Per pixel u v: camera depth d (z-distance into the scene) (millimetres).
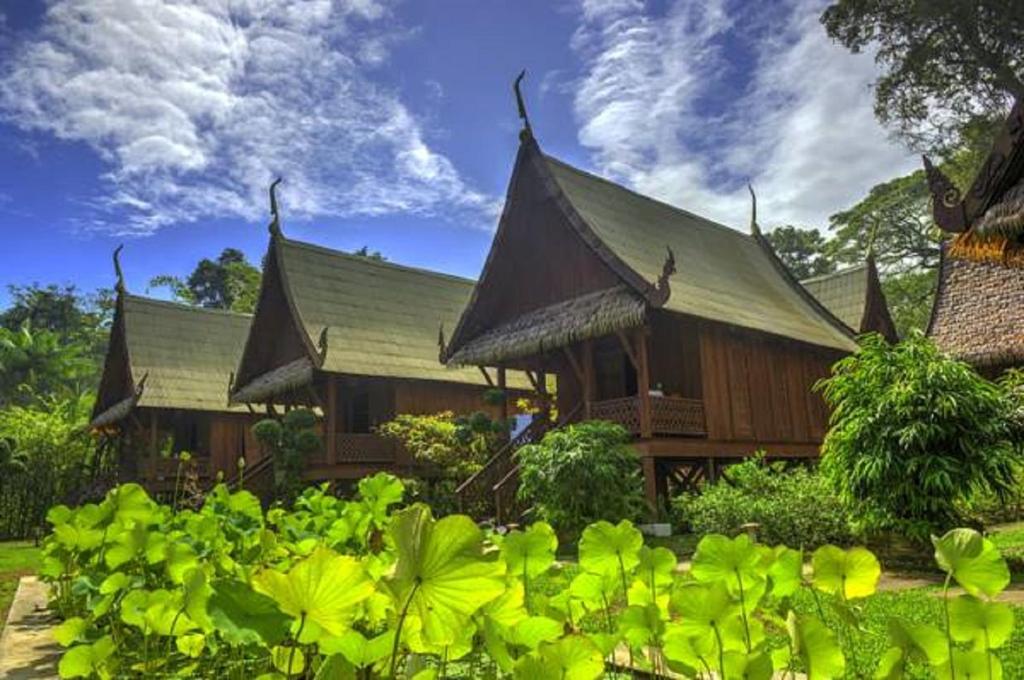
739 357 13805
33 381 36875
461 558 948
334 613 982
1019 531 9352
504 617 1281
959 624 1165
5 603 6723
